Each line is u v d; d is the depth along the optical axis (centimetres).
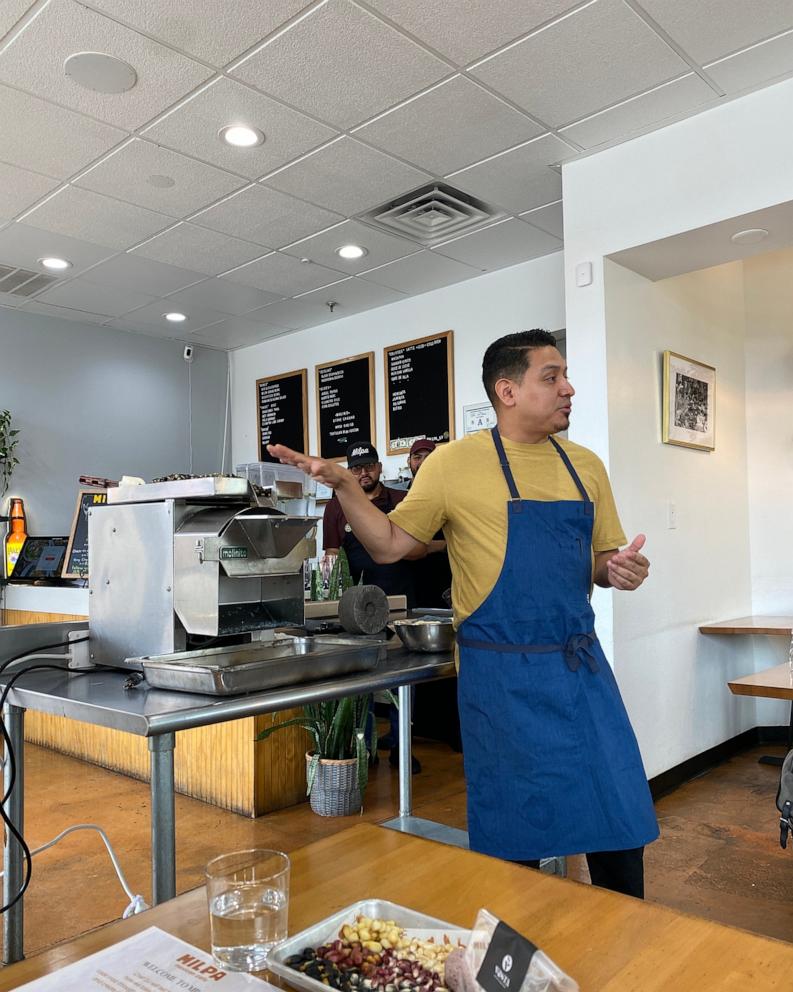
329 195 393
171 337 654
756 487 461
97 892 257
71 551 461
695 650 396
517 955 71
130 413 633
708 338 428
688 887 263
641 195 335
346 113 317
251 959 80
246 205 404
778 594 451
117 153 347
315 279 515
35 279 511
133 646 186
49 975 78
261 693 155
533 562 163
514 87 299
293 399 634
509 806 159
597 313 346
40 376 585
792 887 262
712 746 406
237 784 335
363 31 265
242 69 285
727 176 310
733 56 281
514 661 162
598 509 183
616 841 157
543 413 170
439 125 327
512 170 369
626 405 353
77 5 249
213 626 172
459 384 525
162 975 78
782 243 334
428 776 381
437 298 539
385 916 88
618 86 299
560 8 255
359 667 176
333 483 162
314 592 350
